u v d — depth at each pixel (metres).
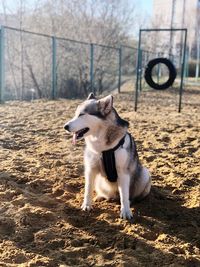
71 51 12.59
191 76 25.00
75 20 15.83
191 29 28.05
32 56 11.76
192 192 2.70
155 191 2.70
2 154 3.43
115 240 1.96
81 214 2.26
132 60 18.22
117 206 2.38
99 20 16.97
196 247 1.94
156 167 3.27
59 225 2.10
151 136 4.54
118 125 2.15
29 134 4.36
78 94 12.67
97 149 2.18
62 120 5.38
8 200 2.39
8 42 11.49
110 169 2.19
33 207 2.28
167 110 7.32
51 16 14.93
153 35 21.88
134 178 2.37
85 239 1.95
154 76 17.12
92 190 2.32
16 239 1.92
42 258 1.74
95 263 1.74
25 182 2.73
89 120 2.13
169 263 1.77
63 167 3.12
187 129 5.11
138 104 8.24
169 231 2.10
